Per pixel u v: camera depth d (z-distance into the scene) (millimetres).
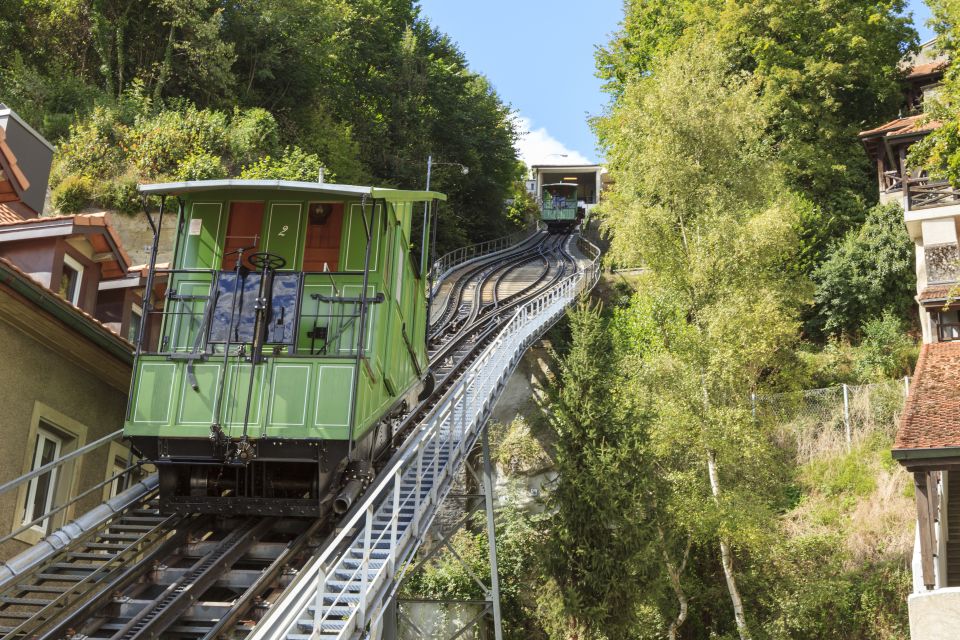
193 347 12953
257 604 10805
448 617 25594
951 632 12641
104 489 16062
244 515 13125
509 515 27719
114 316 17328
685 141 25266
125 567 11805
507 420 32938
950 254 26406
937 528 16219
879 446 24875
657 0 47438
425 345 18203
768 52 40125
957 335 25266
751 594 22031
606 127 40000
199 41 45219
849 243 32719
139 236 32344
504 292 43594
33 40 44344
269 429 12008
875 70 40094
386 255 13953
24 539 13539
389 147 56344
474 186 64688
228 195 13875
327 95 53688
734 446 20812
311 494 12688
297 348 12945
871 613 20391
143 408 12266
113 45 45969
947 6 16812
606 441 22062
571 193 68688
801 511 23969
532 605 25812
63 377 14781
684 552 22328
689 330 22422
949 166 15992
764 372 25469
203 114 39719
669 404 21297
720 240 22531
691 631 22516
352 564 11945
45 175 21688
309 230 13773
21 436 13602
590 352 23375
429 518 14195
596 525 21438
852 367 29531
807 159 37719
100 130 36469
